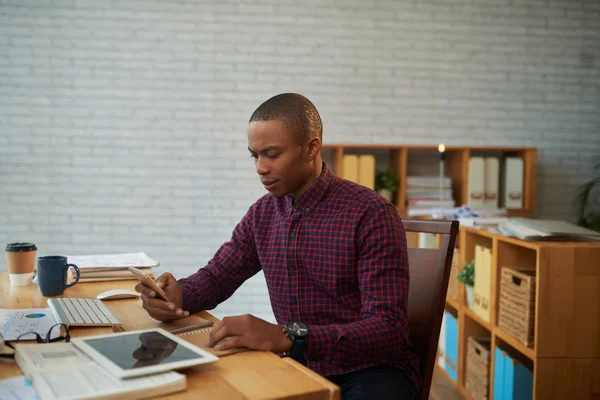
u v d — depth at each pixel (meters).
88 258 2.03
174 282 1.48
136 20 4.29
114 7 4.27
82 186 4.30
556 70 4.51
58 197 4.29
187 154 4.37
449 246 1.58
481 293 2.92
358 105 4.41
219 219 4.41
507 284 2.60
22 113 4.23
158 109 4.33
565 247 2.28
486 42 4.46
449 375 3.39
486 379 2.83
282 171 1.42
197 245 4.39
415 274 1.65
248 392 0.87
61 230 4.29
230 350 1.09
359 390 1.39
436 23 4.43
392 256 1.40
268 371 0.97
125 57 4.29
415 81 4.44
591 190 4.58
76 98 4.27
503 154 4.52
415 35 4.42
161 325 1.33
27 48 4.22
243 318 1.15
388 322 1.32
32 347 1.02
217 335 1.11
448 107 4.46
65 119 4.27
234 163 4.40
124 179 4.33
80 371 0.90
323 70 4.39
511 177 4.28
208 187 4.39
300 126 1.42
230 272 1.65
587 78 4.53
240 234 1.68
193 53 4.33
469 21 4.44
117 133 4.31
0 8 4.18
